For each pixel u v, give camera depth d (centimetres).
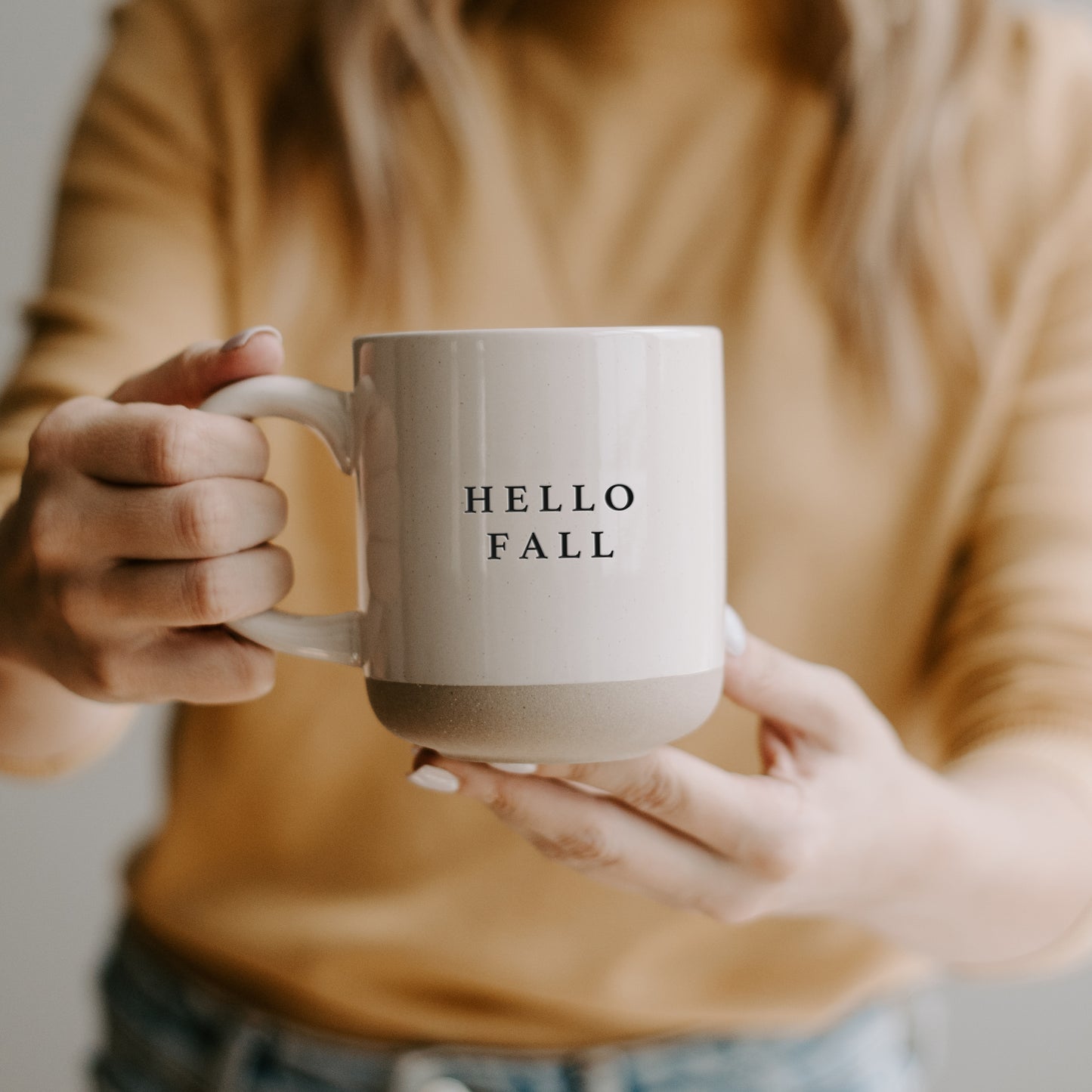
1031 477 89
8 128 155
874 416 91
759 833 57
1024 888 67
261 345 53
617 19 93
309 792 89
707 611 52
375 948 85
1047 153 93
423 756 56
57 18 153
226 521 51
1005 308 92
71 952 159
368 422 51
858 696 63
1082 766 75
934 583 92
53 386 80
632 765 55
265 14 93
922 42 90
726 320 93
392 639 51
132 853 100
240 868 90
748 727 90
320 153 92
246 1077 87
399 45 92
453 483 49
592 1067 86
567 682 50
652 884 59
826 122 92
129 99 92
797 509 90
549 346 48
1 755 69
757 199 93
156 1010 90
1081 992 143
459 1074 86
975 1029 144
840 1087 90
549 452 49
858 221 90
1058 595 82
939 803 64
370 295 92
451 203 93
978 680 83
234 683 54
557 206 94
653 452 50
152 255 89
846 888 62
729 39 93
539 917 87
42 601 54
